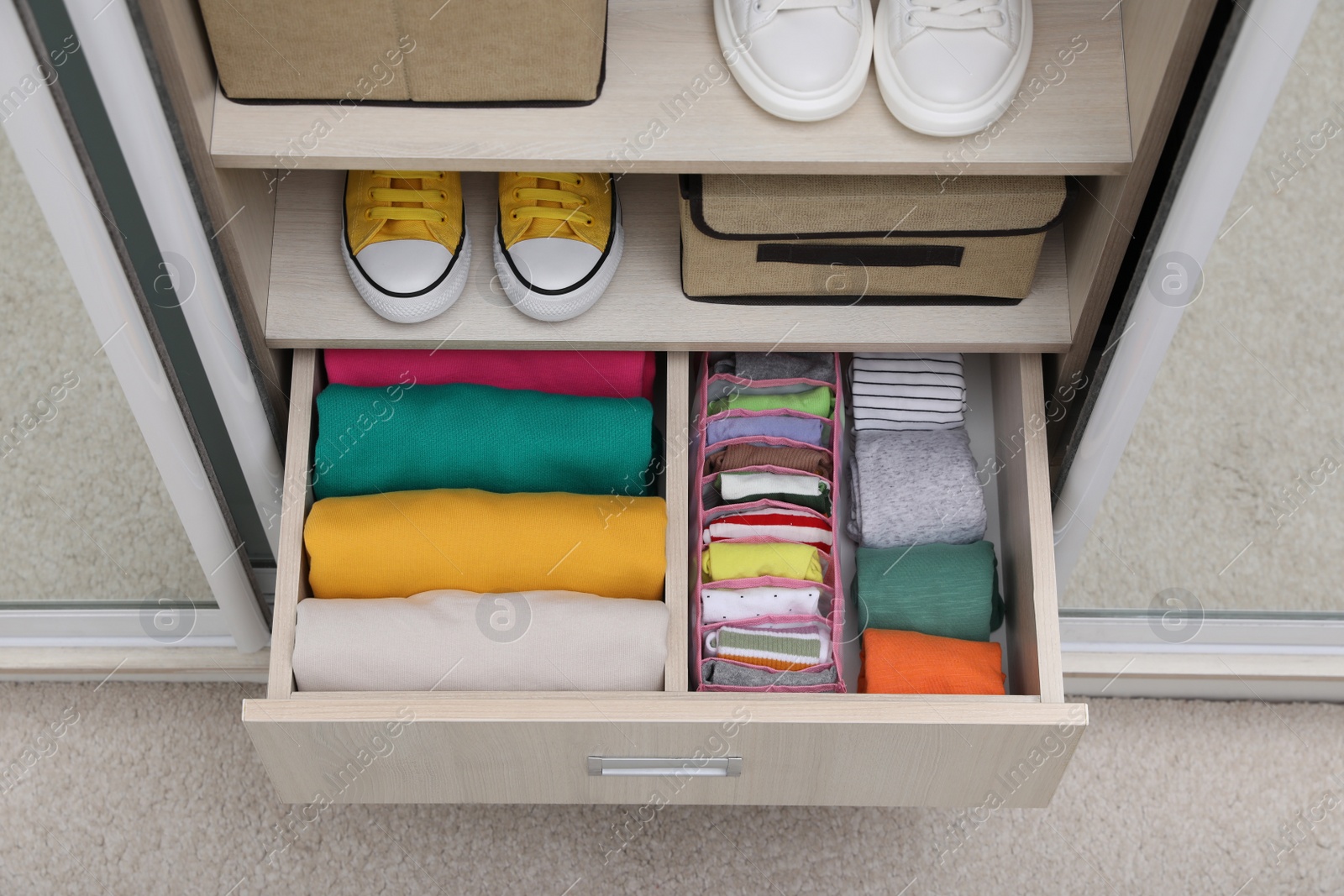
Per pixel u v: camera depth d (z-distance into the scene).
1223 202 0.96
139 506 1.31
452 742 1.08
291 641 1.12
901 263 1.17
